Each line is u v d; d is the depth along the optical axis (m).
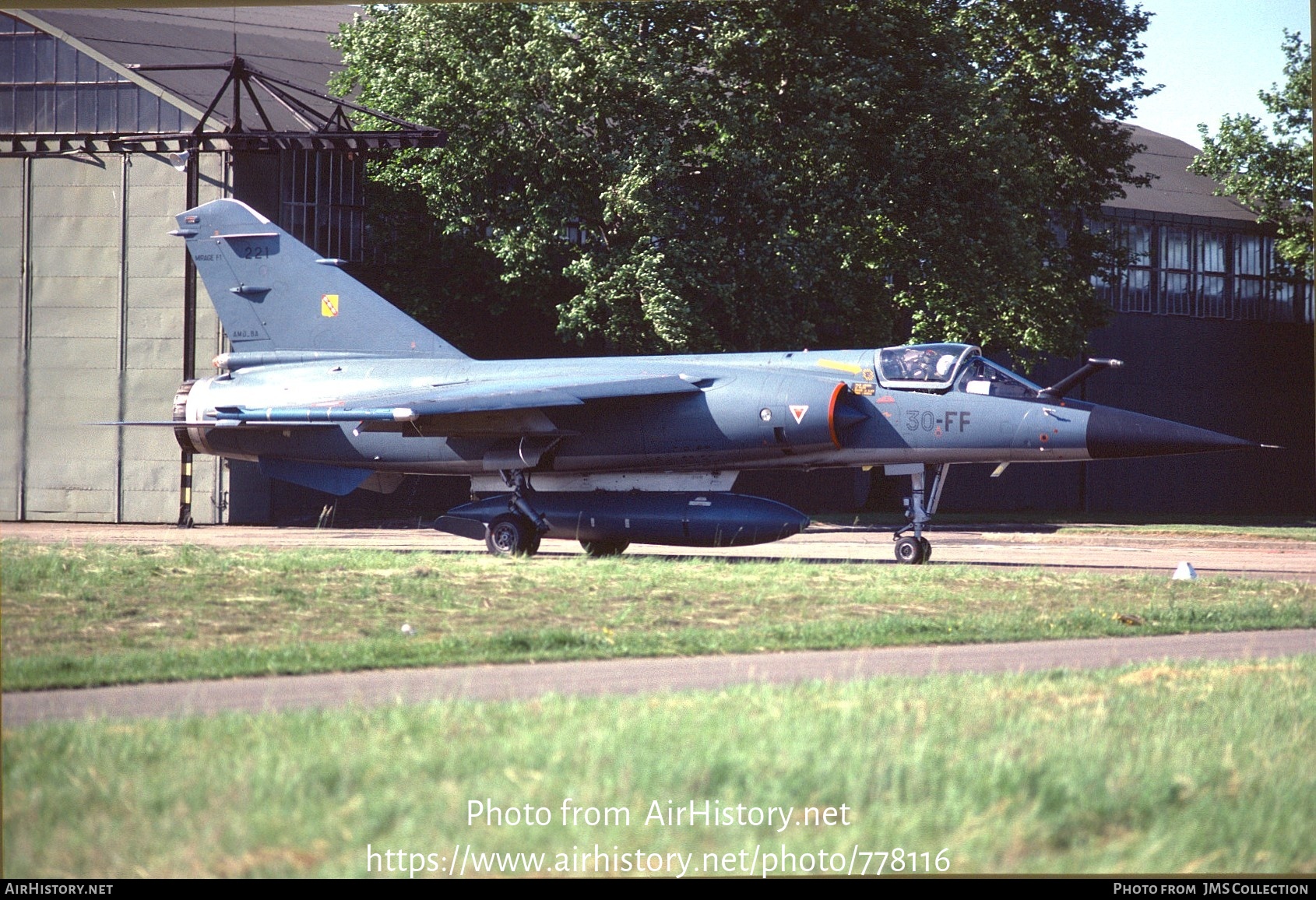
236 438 95.12
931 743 28.69
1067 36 155.38
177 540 103.50
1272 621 54.91
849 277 133.38
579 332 129.88
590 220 130.50
